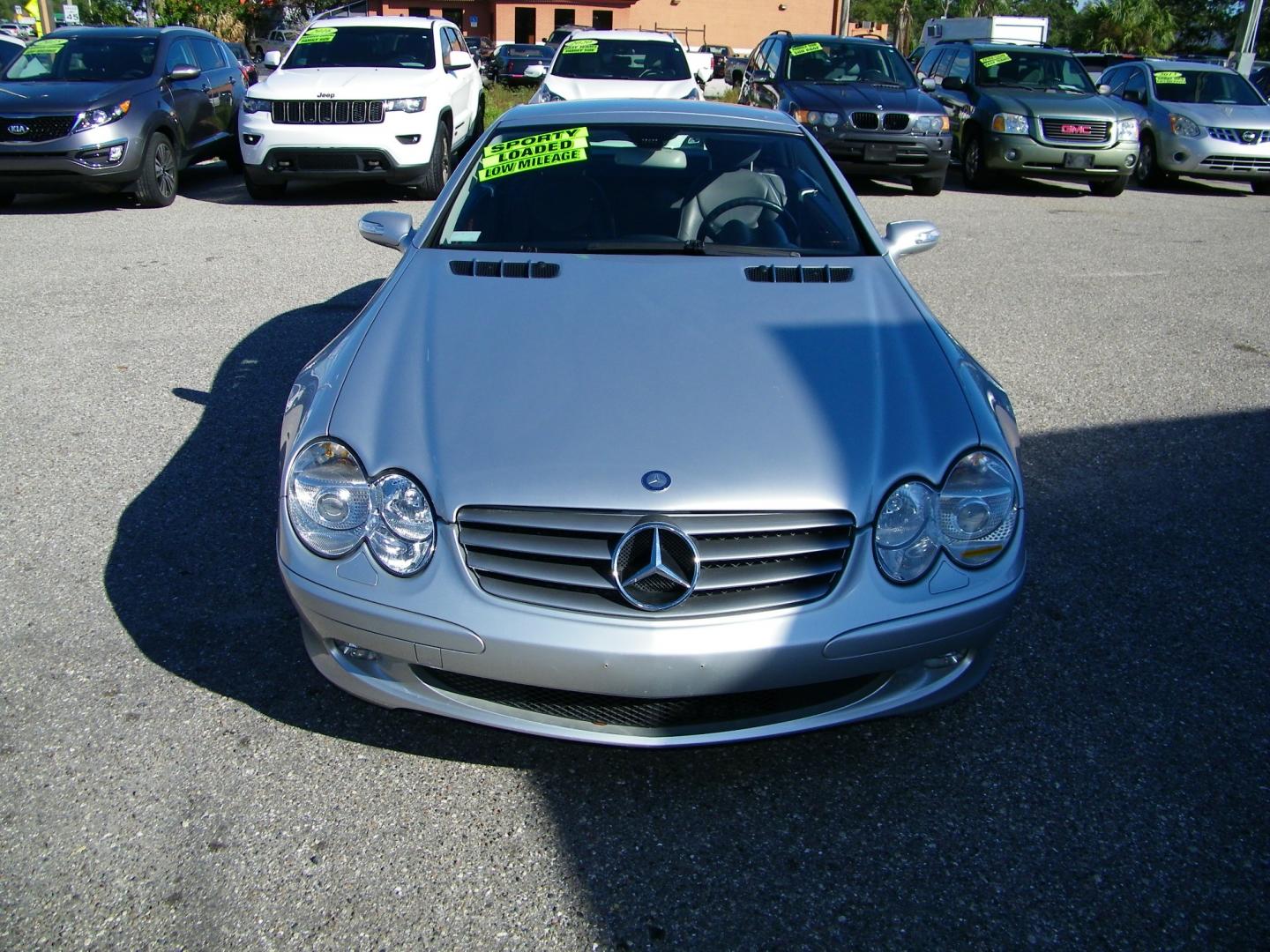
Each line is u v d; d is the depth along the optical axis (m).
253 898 2.25
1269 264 8.51
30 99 9.37
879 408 2.66
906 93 11.57
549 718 2.49
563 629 2.33
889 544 2.44
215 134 11.52
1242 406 5.27
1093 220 10.44
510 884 2.31
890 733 2.81
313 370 2.97
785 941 2.19
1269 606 3.46
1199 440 4.84
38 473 4.23
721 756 2.72
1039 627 3.31
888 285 3.34
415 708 2.51
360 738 2.75
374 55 10.91
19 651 3.07
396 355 2.85
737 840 2.45
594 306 3.08
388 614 2.40
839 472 2.47
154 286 6.98
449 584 2.39
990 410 2.76
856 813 2.54
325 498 2.48
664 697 2.37
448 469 2.45
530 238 3.62
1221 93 13.78
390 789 2.58
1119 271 8.14
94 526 3.81
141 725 2.77
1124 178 12.08
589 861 2.38
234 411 4.91
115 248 8.15
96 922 2.19
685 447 2.49
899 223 3.90
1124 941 2.19
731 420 2.59
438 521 2.41
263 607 3.32
